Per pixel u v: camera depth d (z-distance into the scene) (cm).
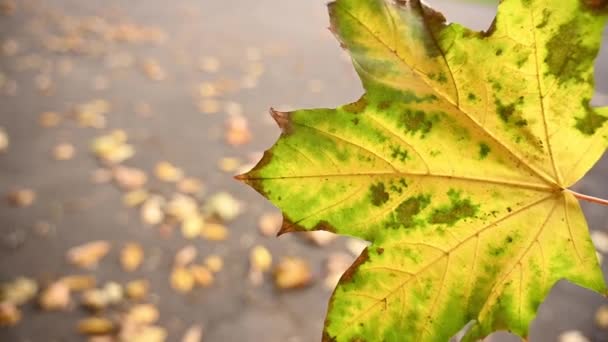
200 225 68
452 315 17
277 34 131
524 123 16
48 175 77
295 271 61
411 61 15
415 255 17
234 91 102
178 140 86
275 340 55
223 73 110
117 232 67
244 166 80
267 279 61
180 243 66
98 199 73
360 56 16
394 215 17
